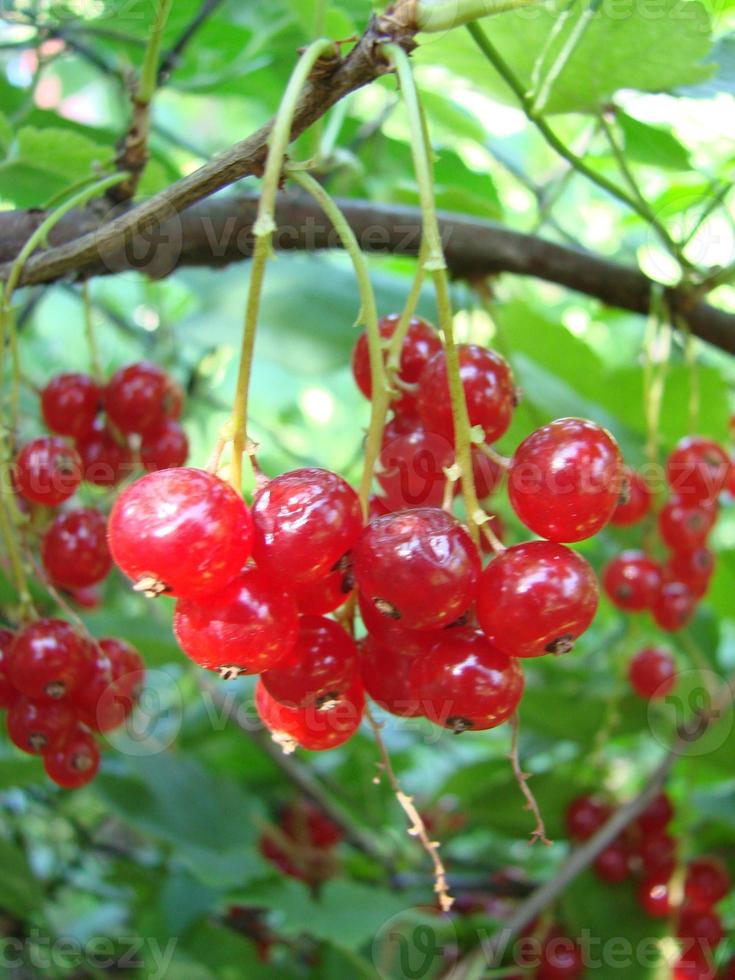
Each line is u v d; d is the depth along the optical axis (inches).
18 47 6.9
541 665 9.5
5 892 7.8
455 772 9.2
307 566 3.5
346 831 8.9
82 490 6.0
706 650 9.2
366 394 4.7
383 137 8.6
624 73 5.5
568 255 6.4
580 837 8.0
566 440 3.6
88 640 4.9
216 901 8.3
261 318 7.5
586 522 3.6
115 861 9.3
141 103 4.8
